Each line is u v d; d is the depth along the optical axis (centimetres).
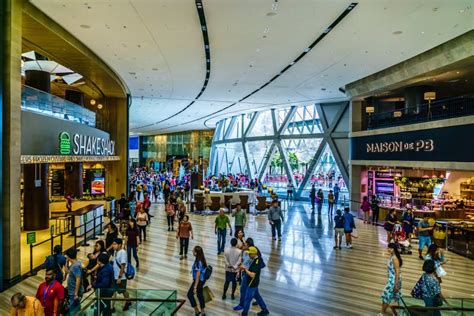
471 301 468
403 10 836
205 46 1121
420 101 1526
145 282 741
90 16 876
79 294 527
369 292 698
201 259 589
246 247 692
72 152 1219
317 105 2350
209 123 3800
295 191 2403
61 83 1716
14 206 736
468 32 1039
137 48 1146
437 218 1354
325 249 1043
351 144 1877
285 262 901
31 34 940
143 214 1123
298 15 866
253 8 822
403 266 898
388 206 1544
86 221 1214
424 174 1652
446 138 1202
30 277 765
